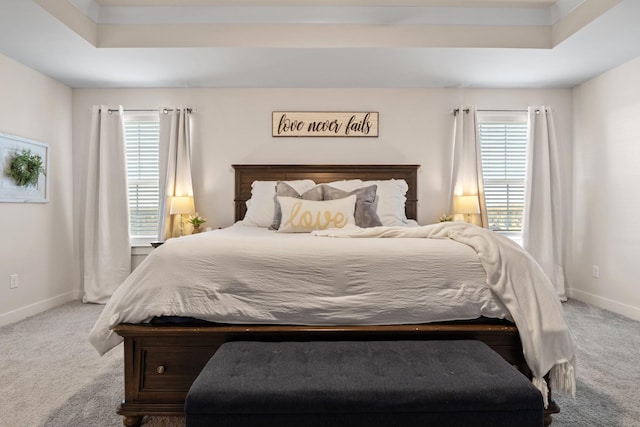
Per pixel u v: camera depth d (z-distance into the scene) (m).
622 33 2.94
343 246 1.88
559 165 4.17
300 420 1.31
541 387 1.67
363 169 4.12
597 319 3.40
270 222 3.57
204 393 1.31
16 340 2.88
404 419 1.32
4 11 2.60
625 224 3.54
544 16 3.23
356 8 3.21
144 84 4.11
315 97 4.24
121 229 4.14
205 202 4.25
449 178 4.26
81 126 4.22
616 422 1.78
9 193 3.34
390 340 1.77
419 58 3.43
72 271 4.21
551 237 4.06
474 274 1.82
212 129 4.23
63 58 3.39
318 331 1.75
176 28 3.19
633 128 3.45
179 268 1.77
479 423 1.33
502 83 4.12
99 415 1.85
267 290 1.77
